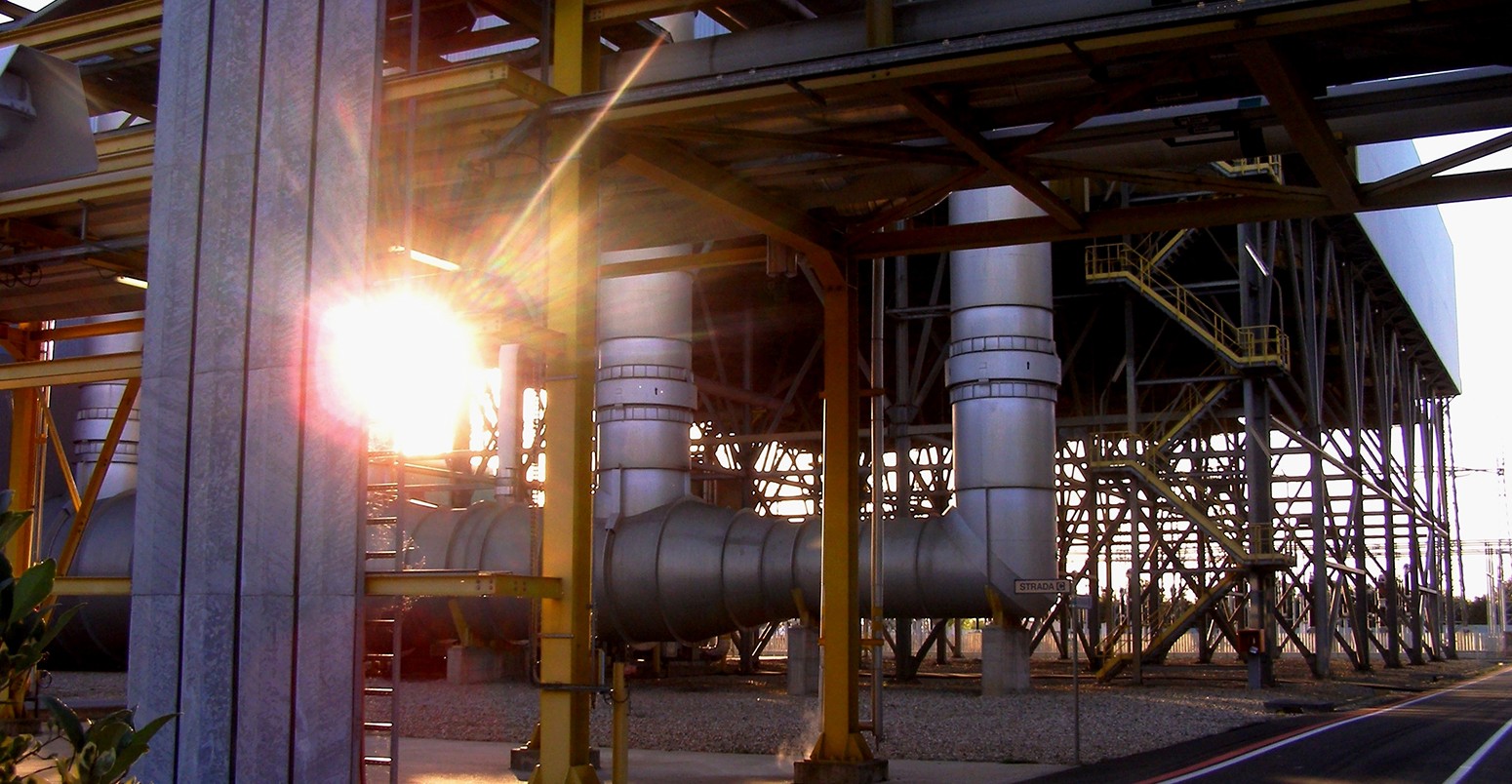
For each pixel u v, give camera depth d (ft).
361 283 40.78
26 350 77.10
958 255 112.88
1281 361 128.26
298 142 42.73
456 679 126.00
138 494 44.60
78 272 67.82
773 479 170.19
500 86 40.70
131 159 52.13
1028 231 54.54
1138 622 130.62
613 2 43.42
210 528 42.70
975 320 110.83
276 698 40.65
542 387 53.26
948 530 112.27
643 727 79.05
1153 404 185.16
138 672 43.55
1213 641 211.82
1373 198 48.21
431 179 49.93
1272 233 134.41
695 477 148.66
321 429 40.96
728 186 50.80
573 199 42.04
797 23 46.60
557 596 39.70
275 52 43.65
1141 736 73.82
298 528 41.09
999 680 109.91
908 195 59.36
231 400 42.88
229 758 41.19
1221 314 131.95
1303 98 39.37
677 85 40.45
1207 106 47.37
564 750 39.01
